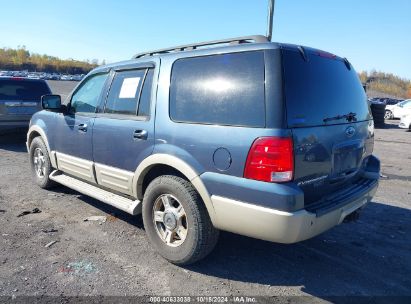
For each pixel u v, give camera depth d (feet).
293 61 9.94
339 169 11.30
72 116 15.98
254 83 9.78
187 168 10.89
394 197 20.27
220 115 10.35
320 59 11.03
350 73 12.61
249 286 10.79
